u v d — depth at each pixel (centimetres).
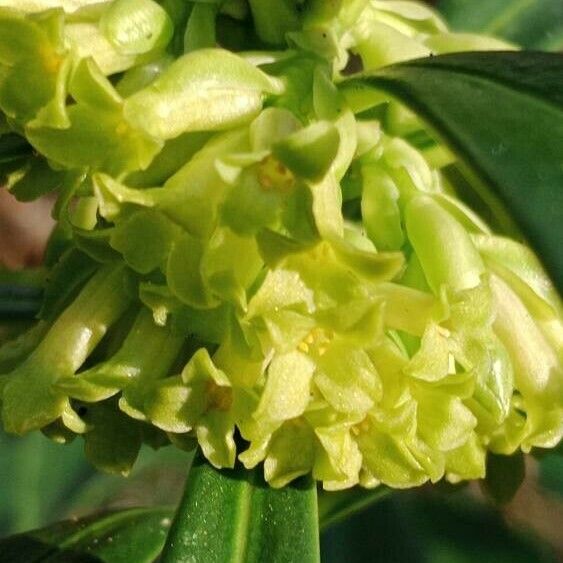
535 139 5
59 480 15
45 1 7
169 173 6
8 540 9
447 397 6
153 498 16
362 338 6
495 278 7
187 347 7
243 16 7
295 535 7
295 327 6
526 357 7
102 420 7
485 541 13
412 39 7
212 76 6
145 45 7
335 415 6
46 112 6
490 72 6
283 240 6
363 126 7
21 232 15
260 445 6
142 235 6
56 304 7
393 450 6
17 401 7
